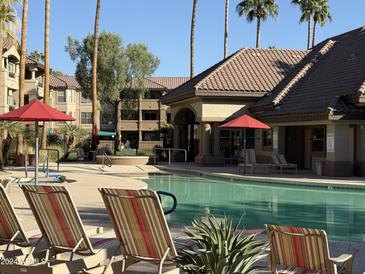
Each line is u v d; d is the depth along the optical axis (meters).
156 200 5.23
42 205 5.96
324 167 22.64
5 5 27.59
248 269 5.06
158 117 66.25
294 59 33.91
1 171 22.86
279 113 25.48
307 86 27.53
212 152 30.67
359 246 8.38
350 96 21.86
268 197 16.73
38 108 15.24
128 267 6.30
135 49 54.38
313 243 5.16
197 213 13.37
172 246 5.42
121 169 26.75
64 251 6.11
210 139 30.31
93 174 22.31
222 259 4.89
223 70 31.05
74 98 63.97
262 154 29.34
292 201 15.78
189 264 5.10
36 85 49.78
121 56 53.50
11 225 6.41
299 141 27.33
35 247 6.34
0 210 6.36
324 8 64.56
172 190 18.66
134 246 5.71
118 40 53.28
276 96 27.55
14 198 13.34
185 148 36.00
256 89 29.52
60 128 36.81
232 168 27.59
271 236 5.43
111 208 5.64
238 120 23.64
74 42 53.38
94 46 35.62
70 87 62.38
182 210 13.88
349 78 24.12
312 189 18.75
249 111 29.61
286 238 5.32
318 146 26.00
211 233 5.08
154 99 65.62
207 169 26.52
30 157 28.00
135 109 58.41
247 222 12.05
